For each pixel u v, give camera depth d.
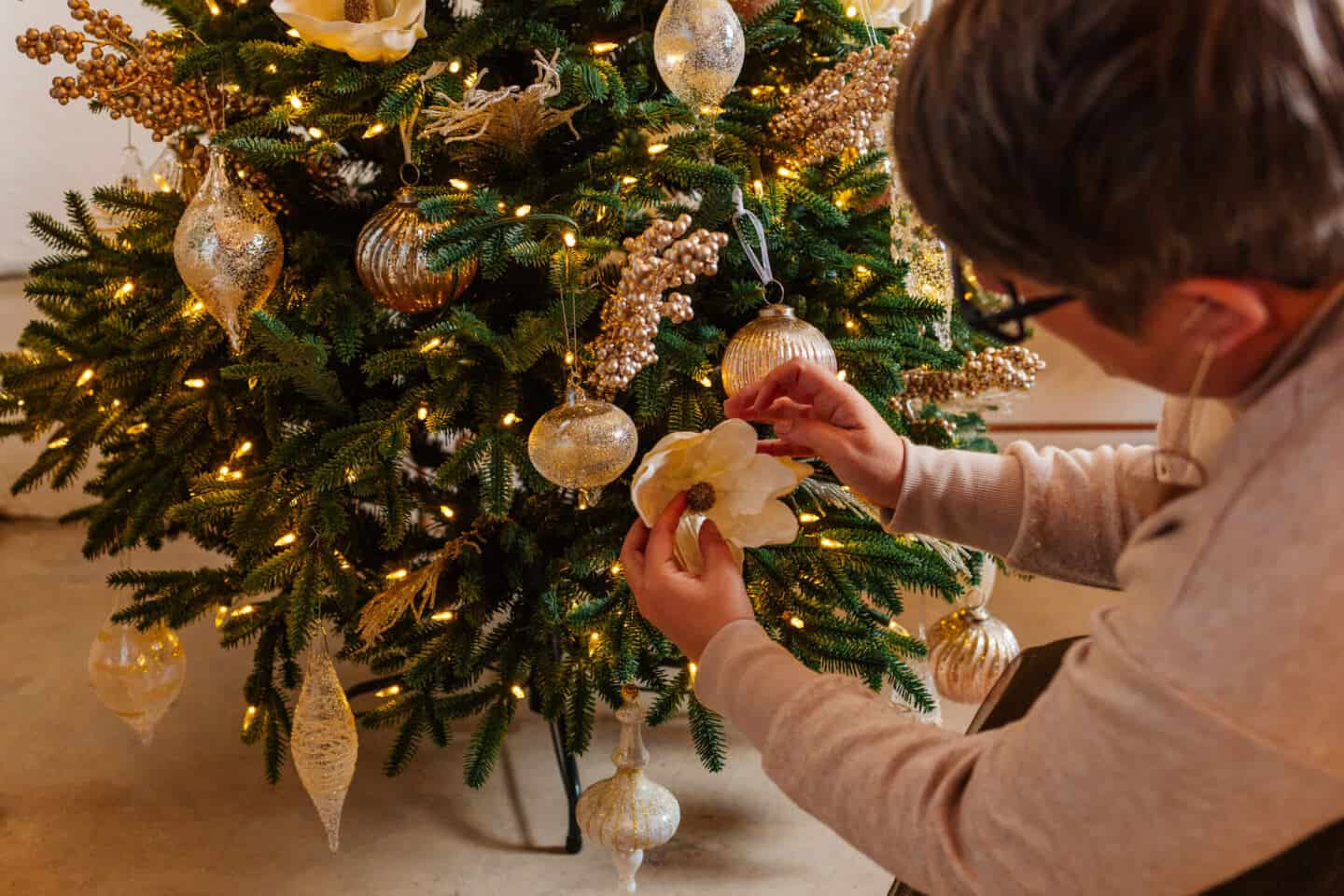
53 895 1.28
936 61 0.43
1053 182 0.40
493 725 1.23
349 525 1.27
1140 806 0.42
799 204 1.21
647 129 1.11
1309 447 0.40
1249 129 0.37
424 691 1.27
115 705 1.34
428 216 1.01
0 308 2.31
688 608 0.66
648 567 0.70
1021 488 0.75
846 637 1.18
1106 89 0.38
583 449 0.96
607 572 1.27
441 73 1.04
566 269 1.02
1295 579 0.39
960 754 0.51
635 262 0.97
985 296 1.55
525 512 1.29
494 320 1.25
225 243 1.03
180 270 1.05
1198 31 0.37
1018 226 0.42
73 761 1.54
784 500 1.17
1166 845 0.42
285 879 1.32
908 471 0.77
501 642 1.25
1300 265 0.40
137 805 1.45
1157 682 0.41
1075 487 0.74
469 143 1.12
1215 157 0.37
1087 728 0.43
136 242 1.24
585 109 1.18
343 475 1.08
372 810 1.45
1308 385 0.41
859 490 0.80
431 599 1.19
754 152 1.15
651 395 1.08
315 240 1.20
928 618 1.82
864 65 1.09
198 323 1.19
